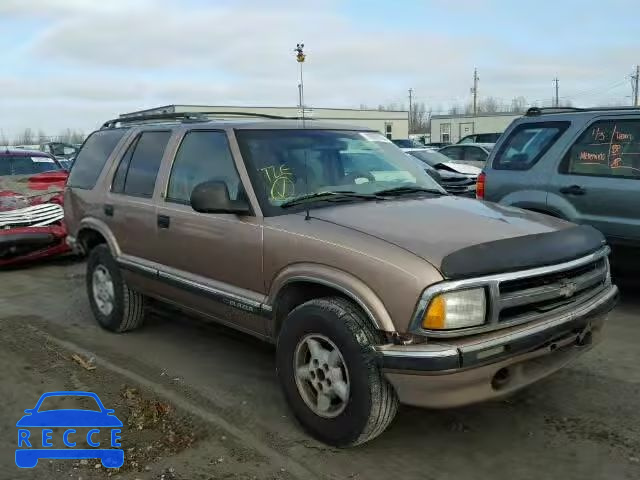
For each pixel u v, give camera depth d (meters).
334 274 3.30
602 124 6.02
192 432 3.65
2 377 4.53
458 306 2.96
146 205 4.86
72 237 6.03
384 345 3.08
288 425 3.73
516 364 3.19
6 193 8.51
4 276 8.23
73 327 5.80
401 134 52.62
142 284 5.05
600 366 4.57
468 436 3.59
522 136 6.71
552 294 3.25
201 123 4.64
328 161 4.37
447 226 3.43
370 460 3.34
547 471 3.22
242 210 3.88
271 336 3.91
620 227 5.77
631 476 3.15
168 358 4.92
